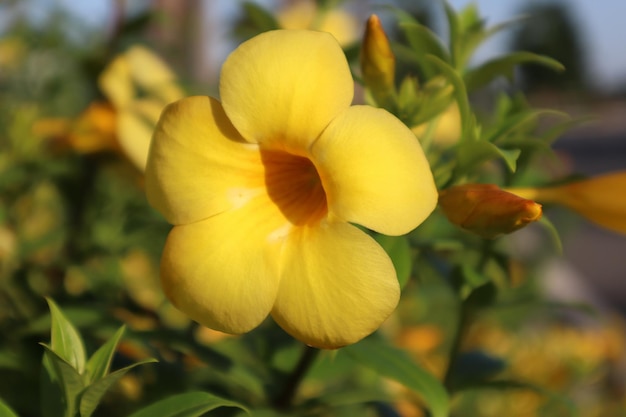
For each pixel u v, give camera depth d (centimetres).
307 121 33
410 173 32
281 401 39
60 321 33
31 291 47
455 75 36
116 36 54
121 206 59
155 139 34
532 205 32
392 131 32
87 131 51
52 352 31
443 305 76
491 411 65
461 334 41
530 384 40
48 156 54
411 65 42
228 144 34
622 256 270
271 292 33
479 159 36
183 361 42
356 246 32
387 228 32
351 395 40
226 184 34
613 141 552
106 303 45
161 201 34
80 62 55
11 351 40
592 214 39
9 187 55
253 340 44
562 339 73
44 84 71
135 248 54
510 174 40
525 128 40
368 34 36
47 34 70
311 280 32
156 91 55
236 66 33
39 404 39
